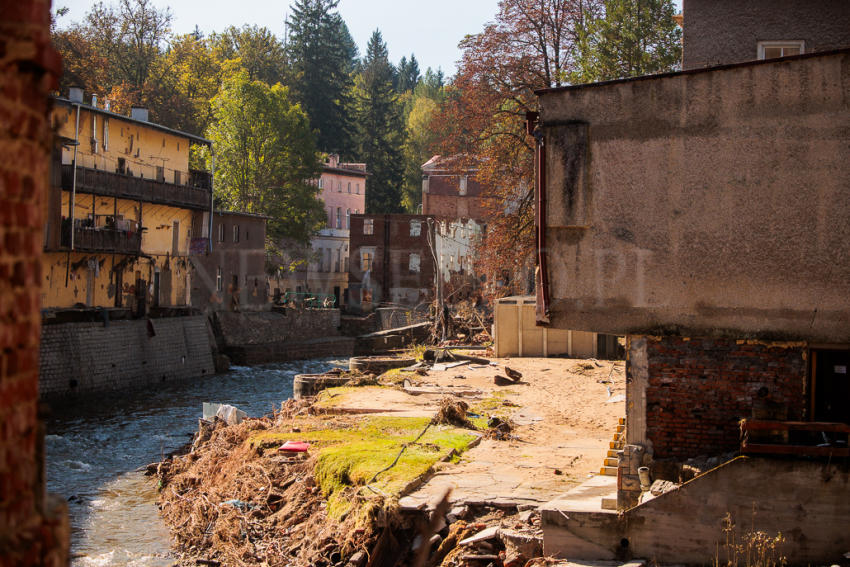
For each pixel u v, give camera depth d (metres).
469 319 52.62
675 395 12.80
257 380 48.41
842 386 12.40
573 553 11.88
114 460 26.22
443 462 17.44
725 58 15.98
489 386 29.11
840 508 10.94
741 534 11.22
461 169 44.75
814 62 12.14
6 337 2.75
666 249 12.77
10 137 2.76
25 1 2.78
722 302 12.59
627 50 38.31
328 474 16.97
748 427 11.43
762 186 12.40
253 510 16.95
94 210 43.97
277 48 93.31
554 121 13.07
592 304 13.05
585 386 29.02
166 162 52.91
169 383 46.06
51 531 2.92
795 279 12.33
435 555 13.41
